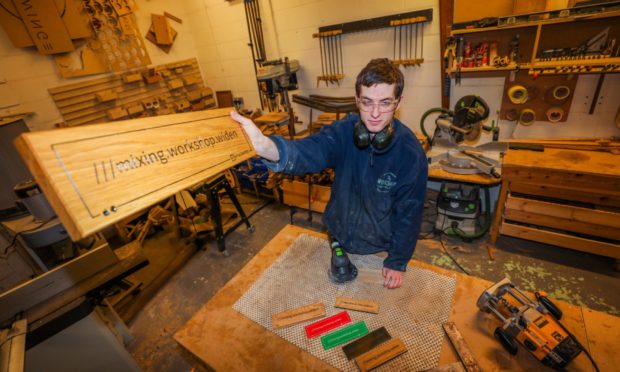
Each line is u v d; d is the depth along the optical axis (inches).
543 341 31.3
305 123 136.0
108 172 21.8
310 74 121.0
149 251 109.2
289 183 108.4
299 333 37.9
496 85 85.4
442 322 37.2
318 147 38.7
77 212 20.0
